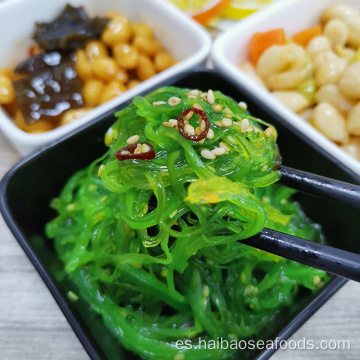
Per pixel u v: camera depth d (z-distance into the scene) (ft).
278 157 0.59
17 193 0.69
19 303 0.74
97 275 0.67
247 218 0.55
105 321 0.66
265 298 0.68
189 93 0.61
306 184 0.59
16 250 0.79
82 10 1.02
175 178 0.52
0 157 0.90
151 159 0.54
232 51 0.97
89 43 0.99
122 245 0.65
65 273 0.69
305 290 0.69
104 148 0.79
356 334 0.71
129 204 0.55
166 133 0.54
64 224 0.74
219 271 0.68
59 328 0.72
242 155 0.55
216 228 0.55
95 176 0.76
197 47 0.97
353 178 0.69
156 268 0.66
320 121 0.84
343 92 0.85
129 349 0.65
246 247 0.66
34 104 0.90
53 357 0.69
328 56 0.93
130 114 0.61
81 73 0.95
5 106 0.93
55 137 0.78
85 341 0.57
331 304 0.73
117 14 1.05
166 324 0.66
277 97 0.90
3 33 0.99
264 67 0.93
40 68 0.95
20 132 0.79
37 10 1.01
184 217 0.57
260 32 0.99
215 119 0.57
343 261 0.51
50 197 0.76
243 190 0.51
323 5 1.04
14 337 0.71
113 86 0.92
